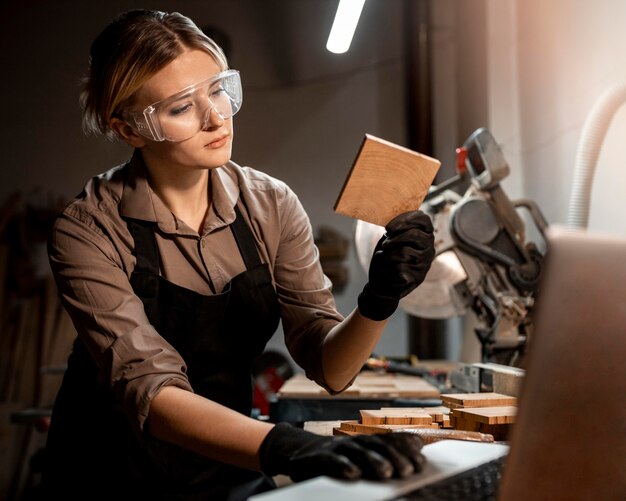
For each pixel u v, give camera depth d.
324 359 1.25
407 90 3.79
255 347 1.44
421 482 0.73
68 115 4.12
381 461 0.73
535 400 0.64
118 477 1.32
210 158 1.17
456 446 0.91
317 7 4.01
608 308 0.66
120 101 1.15
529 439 0.66
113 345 1.10
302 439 0.84
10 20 4.16
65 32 4.14
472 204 1.96
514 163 2.91
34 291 4.02
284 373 3.52
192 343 1.34
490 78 3.12
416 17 3.66
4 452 3.76
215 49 1.19
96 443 1.35
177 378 1.06
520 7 2.86
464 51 3.39
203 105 1.13
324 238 3.87
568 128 2.46
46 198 4.09
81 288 1.17
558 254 0.60
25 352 3.93
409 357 2.64
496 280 1.98
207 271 1.33
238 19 4.05
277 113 4.00
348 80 3.96
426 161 0.98
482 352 2.00
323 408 1.92
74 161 4.10
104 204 1.29
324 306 1.39
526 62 2.81
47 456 1.38
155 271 1.29
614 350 0.68
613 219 2.12
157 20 1.17
